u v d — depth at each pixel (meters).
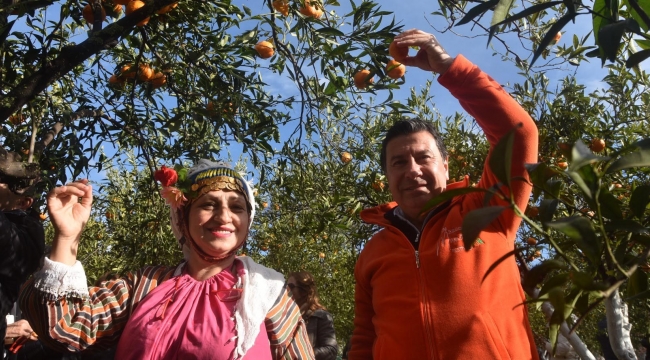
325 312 3.23
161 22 2.80
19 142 2.71
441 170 1.70
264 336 1.54
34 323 1.42
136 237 4.52
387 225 1.74
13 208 1.93
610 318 1.08
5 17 1.96
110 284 1.60
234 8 2.89
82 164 3.05
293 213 4.06
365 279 1.78
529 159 1.48
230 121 2.86
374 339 1.80
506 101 1.47
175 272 1.67
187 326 1.48
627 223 0.79
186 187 1.59
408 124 1.74
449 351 1.44
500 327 1.45
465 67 1.46
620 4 1.18
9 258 1.68
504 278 1.53
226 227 1.61
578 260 2.18
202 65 2.94
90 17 2.66
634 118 3.77
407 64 1.56
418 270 1.58
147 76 2.96
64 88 3.36
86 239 6.09
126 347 1.46
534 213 3.16
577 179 0.69
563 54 2.93
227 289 1.57
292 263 6.60
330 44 2.43
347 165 3.81
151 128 3.17
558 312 0.70
